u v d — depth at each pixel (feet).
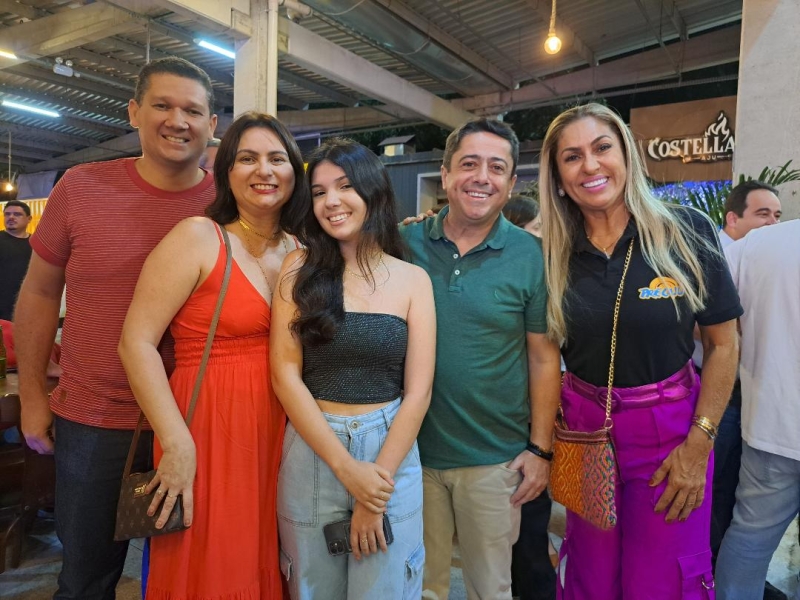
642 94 32.22
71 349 5.52
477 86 30.01
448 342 5.67
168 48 24.63
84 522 5.48
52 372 7.73
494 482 5.75
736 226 9.48
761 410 6.19
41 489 8.79
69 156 42.57
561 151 5.59
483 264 5.71
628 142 5.48
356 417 5.02
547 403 5.90
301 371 5.17
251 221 5.39
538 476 5.89
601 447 5.47
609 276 5.52
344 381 5.07
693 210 5.63
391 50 24.82
